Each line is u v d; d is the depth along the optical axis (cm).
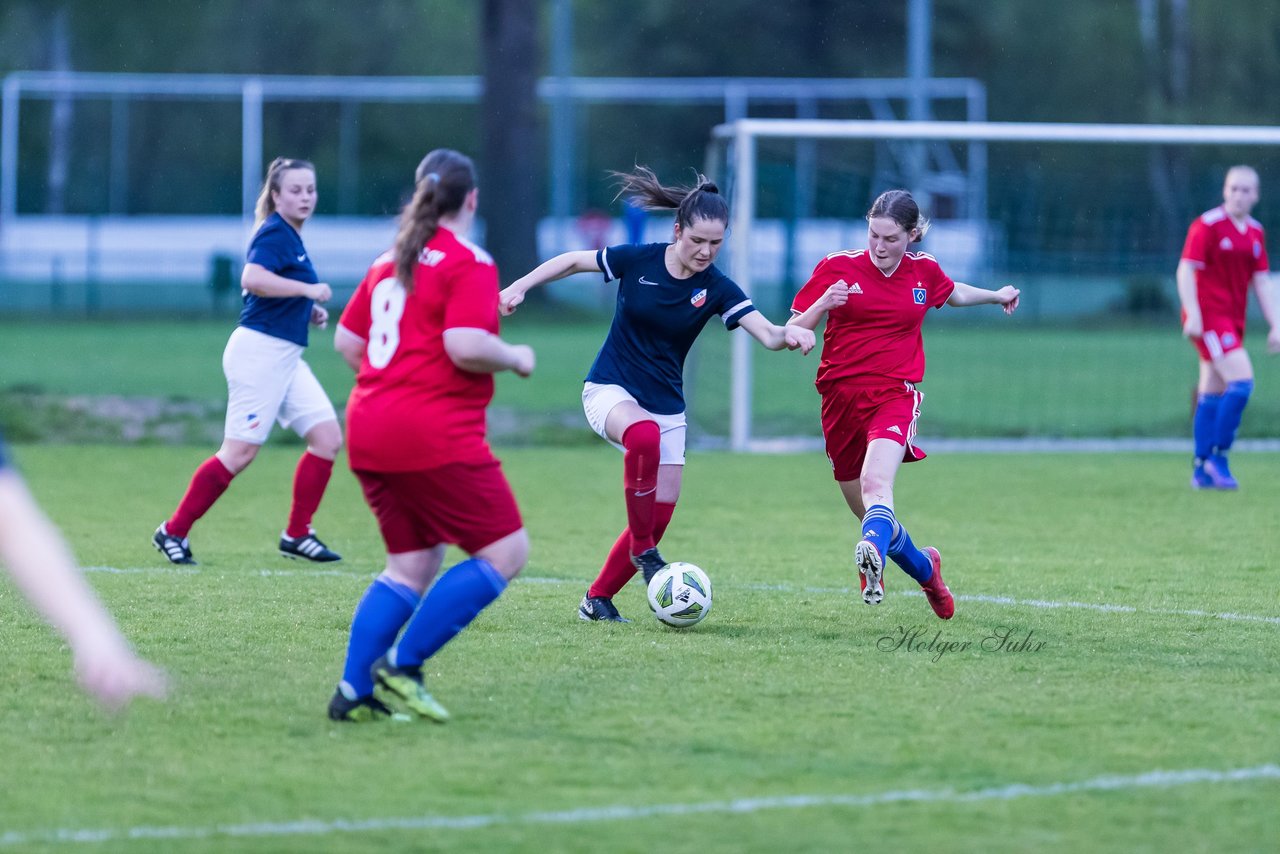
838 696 1964
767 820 1475
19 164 16200
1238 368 4291
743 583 2889
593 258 2403
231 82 13412
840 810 1507
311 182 3025
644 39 17962
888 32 17638
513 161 11500
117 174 14062
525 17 11438
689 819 1477
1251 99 15350
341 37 17612
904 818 1484
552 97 13725
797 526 3716
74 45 16388
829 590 2808
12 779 1584
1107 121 16738
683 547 3369
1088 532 3594
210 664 2117
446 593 1781
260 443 3030
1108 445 5653
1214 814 1501
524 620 2473
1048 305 9356
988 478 4716
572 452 5422
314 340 9450
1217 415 4359
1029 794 1559
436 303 1719
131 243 13012
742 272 5344
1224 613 2581
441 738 1752
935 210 11631
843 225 8362
